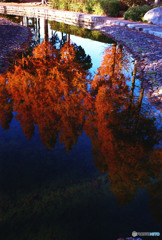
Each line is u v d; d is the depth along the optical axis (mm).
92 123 3396
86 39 10398
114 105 4027
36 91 4527
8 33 9945
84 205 1955
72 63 6773
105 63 6785
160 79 5105
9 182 2209
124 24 12141
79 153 2699
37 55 7562
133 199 2031
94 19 14891
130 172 2400
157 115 3713
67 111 3738
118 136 3090
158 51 7309
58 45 9227
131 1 16031
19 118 3455
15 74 5516
